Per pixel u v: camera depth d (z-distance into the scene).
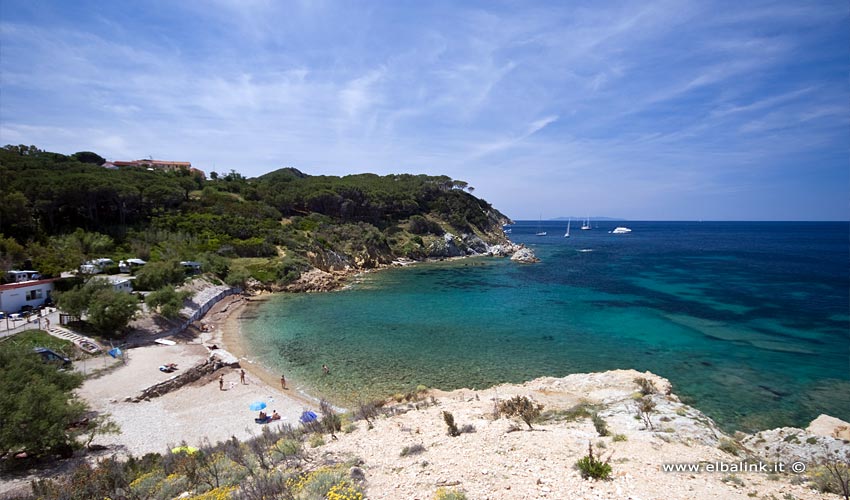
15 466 19.06
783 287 68.75
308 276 76.56
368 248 102.81
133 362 33.81
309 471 12.54
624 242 186.25
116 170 92.88
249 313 55.44
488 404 23.44
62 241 57.31
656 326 47.06
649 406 20.72
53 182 64.06
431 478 10.95
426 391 29.33
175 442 22.92
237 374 33.53
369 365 35.75
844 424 21.06
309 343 42.03
